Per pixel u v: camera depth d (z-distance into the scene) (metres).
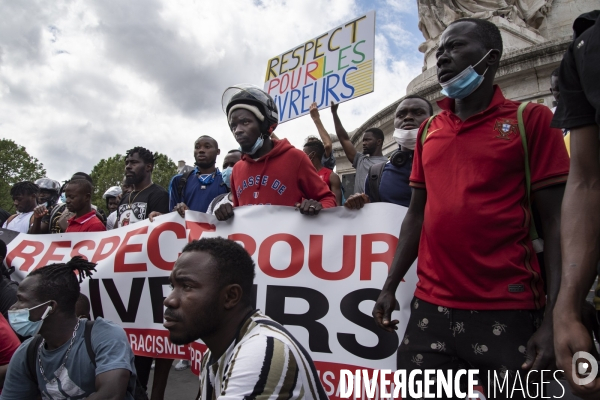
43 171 41.09
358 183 4.23
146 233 3.63
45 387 2.30
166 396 4.16
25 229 5.45
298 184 3.26
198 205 4.42
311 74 4.59
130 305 3.52
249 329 1.53
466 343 1.88
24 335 2.30
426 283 2.06
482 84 2.10
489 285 1.86
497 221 1.86
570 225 1.31
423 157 2.17
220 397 1.36
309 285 2.87
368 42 4.19
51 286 2.31
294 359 1.41
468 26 2.10
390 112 8.13
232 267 1.55
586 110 1.35
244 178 3.38
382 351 2.61
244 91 3.20
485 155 1.92
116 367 2.22
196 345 3.07
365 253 2.79
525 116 1.93
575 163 1.36
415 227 2.27
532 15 9.20
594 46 1.25
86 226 4.27
